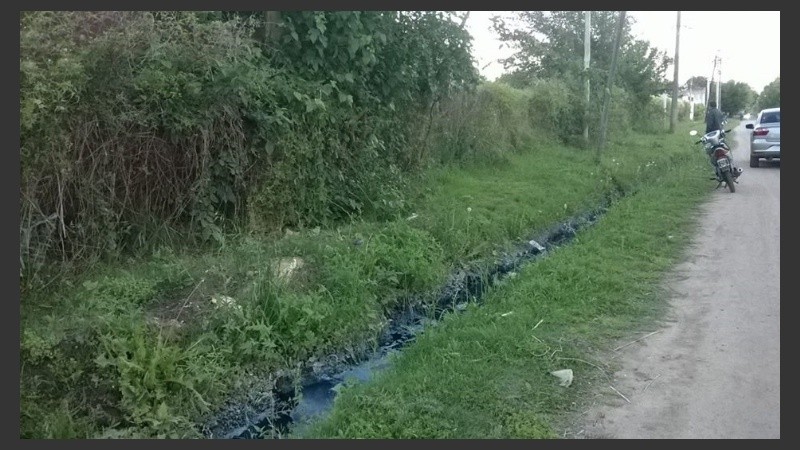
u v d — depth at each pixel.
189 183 7.04
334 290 6.37
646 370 4.79
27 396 4.39
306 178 8.23
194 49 6.86
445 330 5.79
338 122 8.76
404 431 4.10
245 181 7.59
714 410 4.16
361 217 8.84
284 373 5.38
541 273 7.16
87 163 6.12
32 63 5.46
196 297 5.69
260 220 7.69
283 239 7.36
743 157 20.16
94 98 6.02
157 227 6.75
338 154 8.79
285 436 4.54
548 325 5.72
